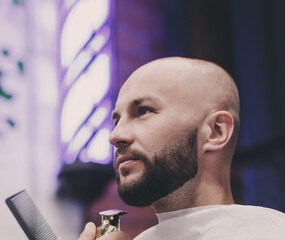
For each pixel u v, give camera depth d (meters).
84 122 3.05
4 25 3.24
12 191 2.93
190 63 1.29
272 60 3.93
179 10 4.03
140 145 1.16
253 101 3.92
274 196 3.56
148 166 1.14
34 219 1.16
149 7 3.83
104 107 3.02
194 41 4.01
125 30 3.56
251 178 3.72
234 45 4.13
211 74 1.29
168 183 1.15
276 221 1.09
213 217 1.14
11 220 2.82
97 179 2.93
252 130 3.85
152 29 3.78
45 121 3.23
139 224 3.14
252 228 1.09
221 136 1.22
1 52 3.18
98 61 3.13
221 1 4.28
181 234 1.15
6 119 3.07
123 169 1.16
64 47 3.33
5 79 3.14
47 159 3.15
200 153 1.20
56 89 3.34
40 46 3.36
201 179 1.20
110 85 3.05
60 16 3.43
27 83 3.23
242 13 4.18
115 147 1.22
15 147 3.05
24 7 3.36
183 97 1.21
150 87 1.22
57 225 2.91
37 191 3.02
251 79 3.98
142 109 1.21
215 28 4.18
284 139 3.41
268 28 4.02
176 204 1.19
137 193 1.14
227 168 1.26
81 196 2.95
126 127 1.19
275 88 3.86
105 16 3.22
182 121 1.18
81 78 3.16
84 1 3.33
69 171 2.96
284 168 3.51
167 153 1.15
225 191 1.24
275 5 4.02
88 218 2.94
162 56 3.76
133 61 3.51
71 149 3.04
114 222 1.14
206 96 1.24
